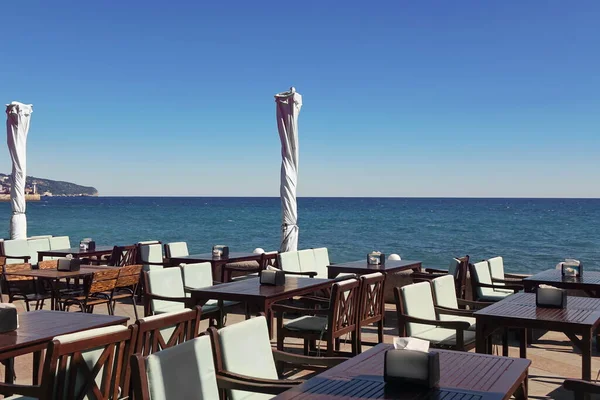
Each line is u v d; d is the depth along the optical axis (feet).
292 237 30.07
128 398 10.38
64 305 24.68
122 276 24.54
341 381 9.20
